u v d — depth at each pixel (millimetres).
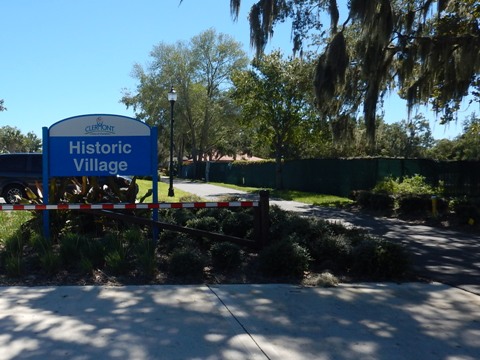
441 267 8445
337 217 15836
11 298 6230
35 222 9633
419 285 7262
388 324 5535
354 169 23125
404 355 4703
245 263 8109
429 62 14852
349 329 5355
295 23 14922
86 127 9398
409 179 19672
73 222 9719
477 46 13750
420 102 17078
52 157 9320
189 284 7090
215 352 4676
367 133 15422
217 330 5242
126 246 8539
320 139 28797
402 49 14867
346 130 18047
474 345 4973
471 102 17047
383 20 13445
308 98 22828
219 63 51344
